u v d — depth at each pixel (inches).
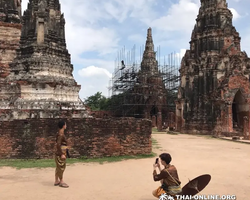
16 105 625.0
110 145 565.3
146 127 598.9
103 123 563.2
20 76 667.4
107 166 483.2
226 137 1198.9
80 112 670.5
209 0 1624.0
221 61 1485.0
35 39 702.5
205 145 898.7
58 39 748.6
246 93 1346.0
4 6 836.0
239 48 1642.5
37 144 530.3
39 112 610.2
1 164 482.6
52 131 536.4
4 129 529.3
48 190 328.8
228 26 1542.8
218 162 561.0
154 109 2477.9
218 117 1307.8
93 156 550.9
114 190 334.3
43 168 454.6
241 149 796.0
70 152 541.3
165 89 2389.3
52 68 694.5
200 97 1517.0
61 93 695.7
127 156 572.7
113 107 2321.6
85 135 551.2
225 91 1310.3
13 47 808.9
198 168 491.5
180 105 1638.8
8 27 813.2
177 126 1646.2
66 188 339.3
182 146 860.0
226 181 396.2
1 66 791.7
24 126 532.7
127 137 581.9
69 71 751.1
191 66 1603.1
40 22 705.6
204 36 1589.6
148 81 2374.5
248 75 1395.2
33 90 658.2
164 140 1066.1
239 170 479.8
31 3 738.2
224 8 1590.8
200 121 1475.1
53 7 755.4
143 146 592.7
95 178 394.9
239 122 1411.2
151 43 2598.4
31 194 312.0
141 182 375.6
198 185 272.7
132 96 2289.6
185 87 1631.4
